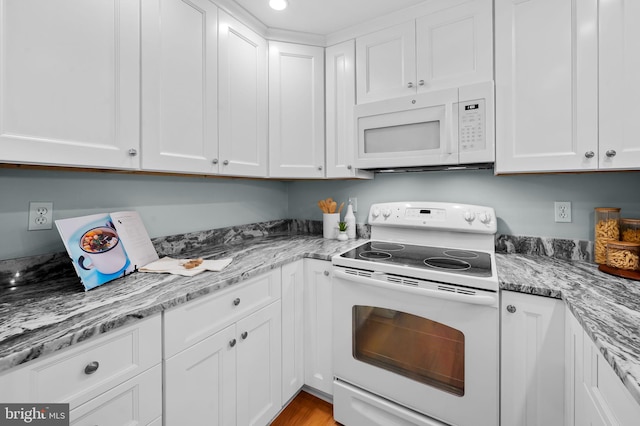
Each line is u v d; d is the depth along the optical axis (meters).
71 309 0.82
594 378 0.75
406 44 1.56
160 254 1.50
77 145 0.91
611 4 1.09
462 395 1.14
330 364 1.53
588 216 1.40
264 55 1.70
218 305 1.10
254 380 1.29
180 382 0.96
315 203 2.31
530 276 1.13
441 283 1.16
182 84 1.24
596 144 1.13
